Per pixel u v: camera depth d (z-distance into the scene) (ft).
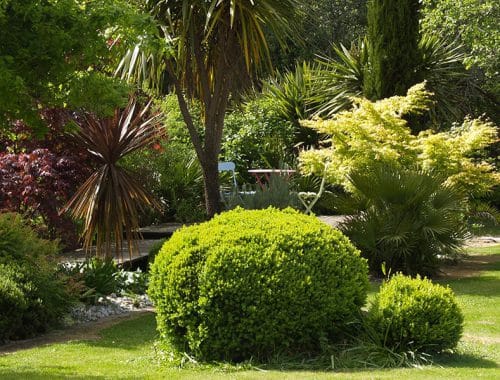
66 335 28.81
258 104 74.95
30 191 38.17
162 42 24.79
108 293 34.19
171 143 64.54
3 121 24.71
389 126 44.93
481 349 24.04
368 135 43.80
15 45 21.80
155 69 44.42
